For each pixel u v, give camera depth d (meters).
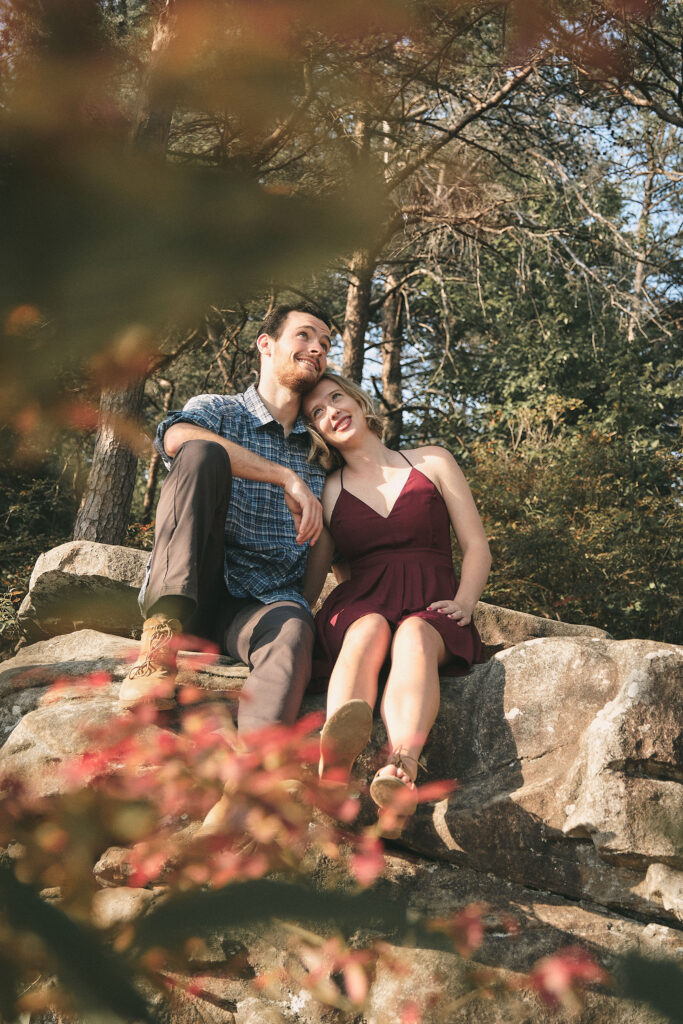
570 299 13.72
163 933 0.34
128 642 2.81
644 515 9.34
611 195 13.49
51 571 3.14
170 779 1.38
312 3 0.24
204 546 2.29
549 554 8.84
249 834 1.72
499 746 2.43
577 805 2.23
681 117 6.48
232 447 2.55
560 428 12.09
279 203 0.26
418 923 0.38
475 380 14.63
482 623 3.60
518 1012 1.86
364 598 2.60
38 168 0.25
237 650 2.50
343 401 2.94
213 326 0.35
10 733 2.39
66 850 0.44
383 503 2.77
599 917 2.17
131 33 0.26
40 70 0.25
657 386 13.99
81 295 0.25
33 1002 0.33
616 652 2.47
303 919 0.35
